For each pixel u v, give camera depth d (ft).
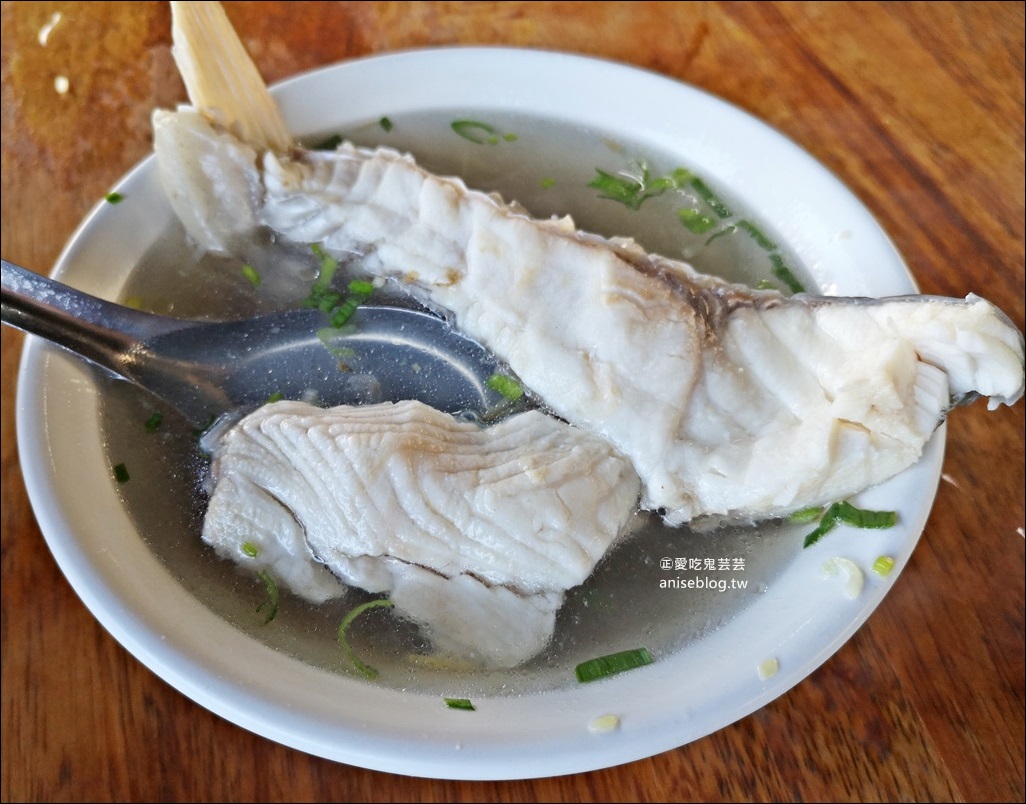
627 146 0.73
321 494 0.51
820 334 0.54
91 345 0.58
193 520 0.54
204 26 0.61
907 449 0.50
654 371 0.53
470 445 0.54
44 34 0.80
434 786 0.49
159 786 0.49
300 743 0.44
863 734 0.50
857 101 0.76
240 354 0.61
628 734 0.44
